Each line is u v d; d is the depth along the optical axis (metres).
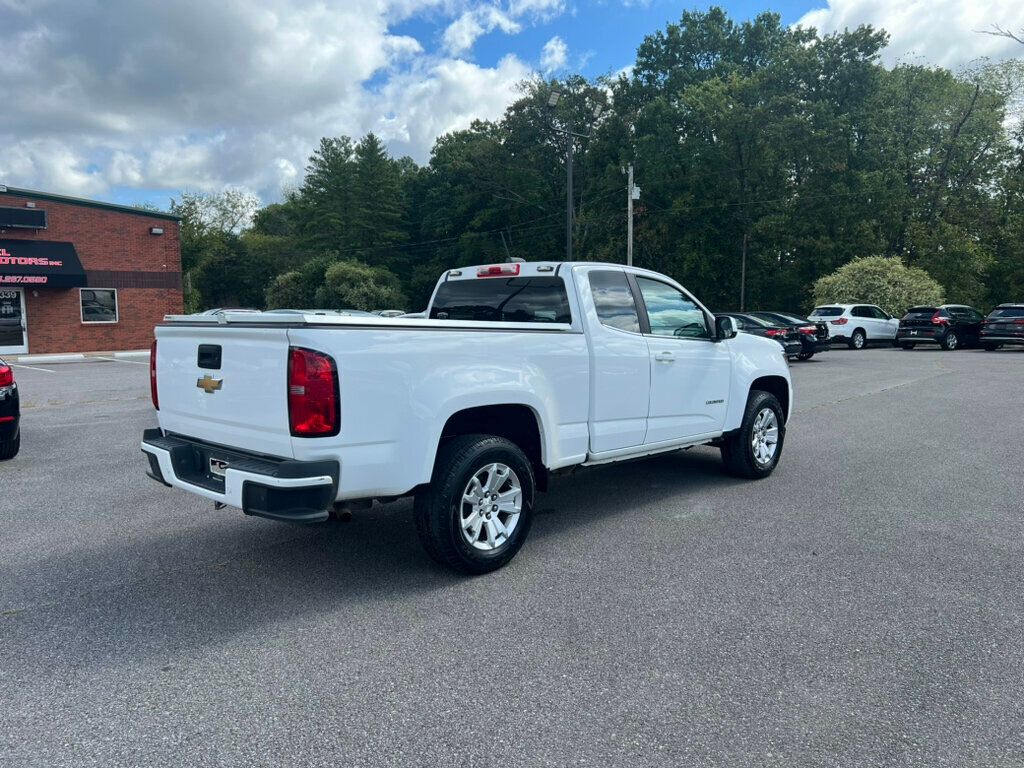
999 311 23.97
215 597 3.97
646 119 42.94
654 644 3.35
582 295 4.96
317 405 3.50
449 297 5.78
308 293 54.91
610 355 5.04
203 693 2.96
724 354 6.16
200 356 4.10
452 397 4.00
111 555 4.67
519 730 2.67
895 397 12.23
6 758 2.51
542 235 51.81
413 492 4.13
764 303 41.59
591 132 47.03
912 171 40.03
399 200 62.16
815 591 3.96
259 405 3.71
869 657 3.21
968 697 2.88
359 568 4.41
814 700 2.86
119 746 2.59
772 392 7.15
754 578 4.17
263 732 2.67
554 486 6.43
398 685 3.01
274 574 4.32
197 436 4.21
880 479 6.58
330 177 59.41
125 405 11.87
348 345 3.59
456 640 3.42
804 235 37.28
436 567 4.43
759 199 39.69
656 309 5.62
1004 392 12.74
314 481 3.49
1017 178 38.84
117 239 24.61
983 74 39.53
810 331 19.88
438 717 2.76
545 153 51.03
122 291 24.86
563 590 4.02
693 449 8.22
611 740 2.60
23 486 6.54
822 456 7.60
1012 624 3.54
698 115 40.50
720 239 40.91
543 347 4.56
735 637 3.42
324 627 3.58
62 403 12.12
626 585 4.08
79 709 2.84
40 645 3.40
